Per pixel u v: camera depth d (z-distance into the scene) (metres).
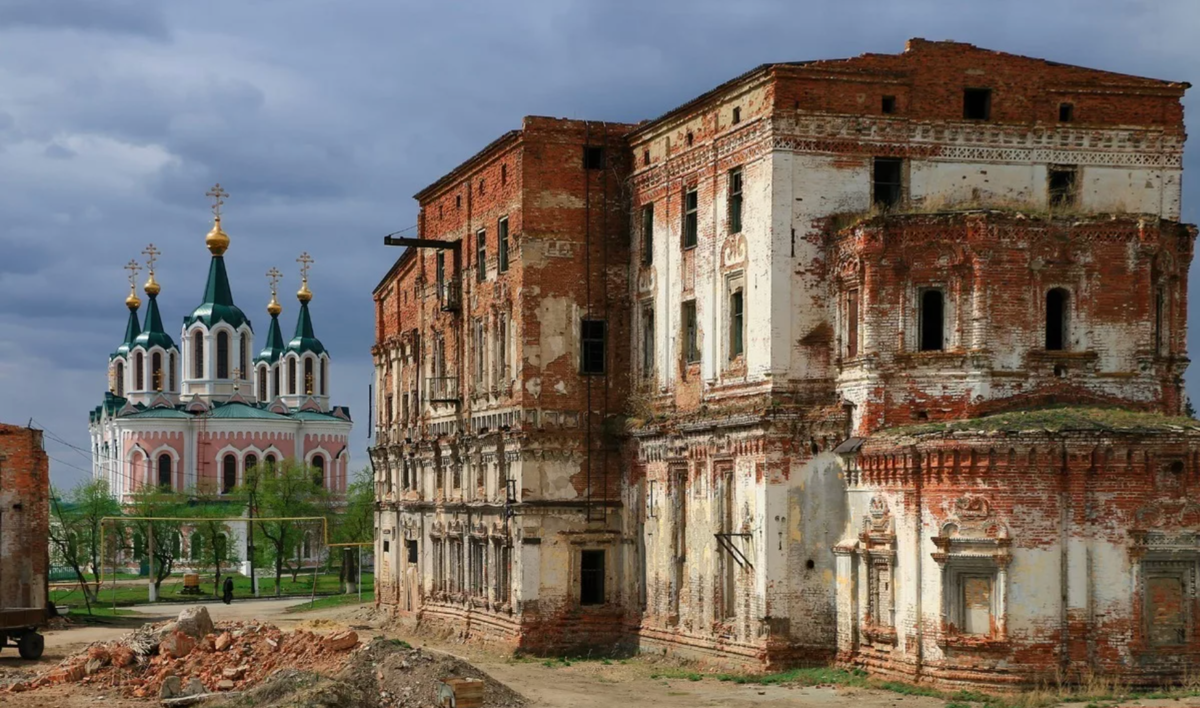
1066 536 46.72
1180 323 52.88
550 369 66.69
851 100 54.22
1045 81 55.53
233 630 59.12
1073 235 50.75
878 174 54.69
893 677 49.16
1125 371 51.09
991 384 50.16
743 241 56.09
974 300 50.16
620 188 67.69
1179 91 56.47
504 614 68.25
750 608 54.47
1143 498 46.78
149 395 188.75
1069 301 51.03
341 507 168.38
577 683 54.75
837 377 53.31
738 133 56.47
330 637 54.44
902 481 48.94
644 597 64.69
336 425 183.25
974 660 46.78
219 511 149.50
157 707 50.06
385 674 48.97
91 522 136.62
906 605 48.69
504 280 69.38
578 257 67.19
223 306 188.62
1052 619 46.47
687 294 61.34
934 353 50.47
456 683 46.44
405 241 76.25
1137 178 56.12
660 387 63.66
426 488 81.81
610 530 66.75
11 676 59.84
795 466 53.28
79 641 76.69
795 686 49.97
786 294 53.62
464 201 75.75
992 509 46.66
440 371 80.69
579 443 66.75
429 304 82.31
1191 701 43.16
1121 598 46.66
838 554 52.28
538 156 66.88
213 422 176.25
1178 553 46.69
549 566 66.19
